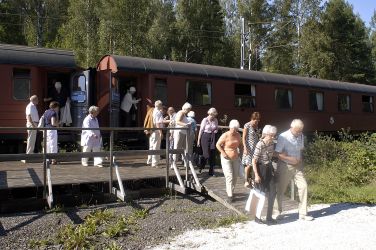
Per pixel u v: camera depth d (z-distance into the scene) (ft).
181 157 41.19
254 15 147.43
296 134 26.94
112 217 27.25
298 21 146.51
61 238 23.50
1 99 41.19
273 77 62.13
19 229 24.59
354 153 47.73
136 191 32.04
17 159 27.91
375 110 80.02
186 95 51.06
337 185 39.75
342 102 73.46
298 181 27.43
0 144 42.52
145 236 24.27
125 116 48.24
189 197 33.01
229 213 29.22
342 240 22.99
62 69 45.29
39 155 28.60
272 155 26.86
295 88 64.75
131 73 47.57
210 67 55.11
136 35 115.96
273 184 26.71
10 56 41.78
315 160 47.98
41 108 44.21
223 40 141.28
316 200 33.30
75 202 29.53
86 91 45.88
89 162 39.24
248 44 146.41
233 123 29.99
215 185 34.09
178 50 130.62
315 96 68.54
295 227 25.66
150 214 28.50
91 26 115.14
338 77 141.59
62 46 112.27
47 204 28.60
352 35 146.10
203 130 37.63
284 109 62.90
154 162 37.45
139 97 49.19
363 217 27.91
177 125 36.11
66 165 37.17
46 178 28.89
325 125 69.46
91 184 32.81
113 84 46.96
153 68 48.49
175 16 135.64
